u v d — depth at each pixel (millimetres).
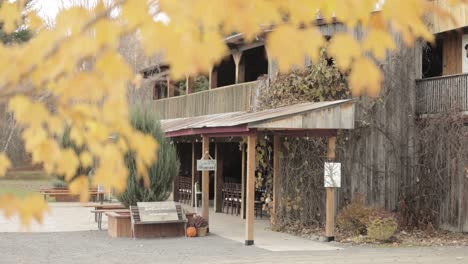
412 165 16391
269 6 1640
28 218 1993
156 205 14727
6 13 2045
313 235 14492
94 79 1695
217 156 20828
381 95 16234
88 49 1630
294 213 15734
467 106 15445
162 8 1554
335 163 13852
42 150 2053
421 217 15930
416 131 16469
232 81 25141
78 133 2070
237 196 19688
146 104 17141
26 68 1704
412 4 1775
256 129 13273
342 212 14875
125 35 1628
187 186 24141
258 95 17531
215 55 1557
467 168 15109
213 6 1530
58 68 1680
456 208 15570
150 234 14586
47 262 10984
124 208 16438
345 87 15695
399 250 12883
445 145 15781
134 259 11383
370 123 16188
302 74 15945
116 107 1907
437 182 15914
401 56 16328
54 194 23812
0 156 2186
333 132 13930
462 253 12578
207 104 22000
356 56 1844
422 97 16469
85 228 16250
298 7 1695
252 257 11641
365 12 1783
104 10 1628
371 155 16188
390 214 14758
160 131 15750
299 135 14086
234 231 15680
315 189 15617
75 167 2133
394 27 1838
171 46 1534
